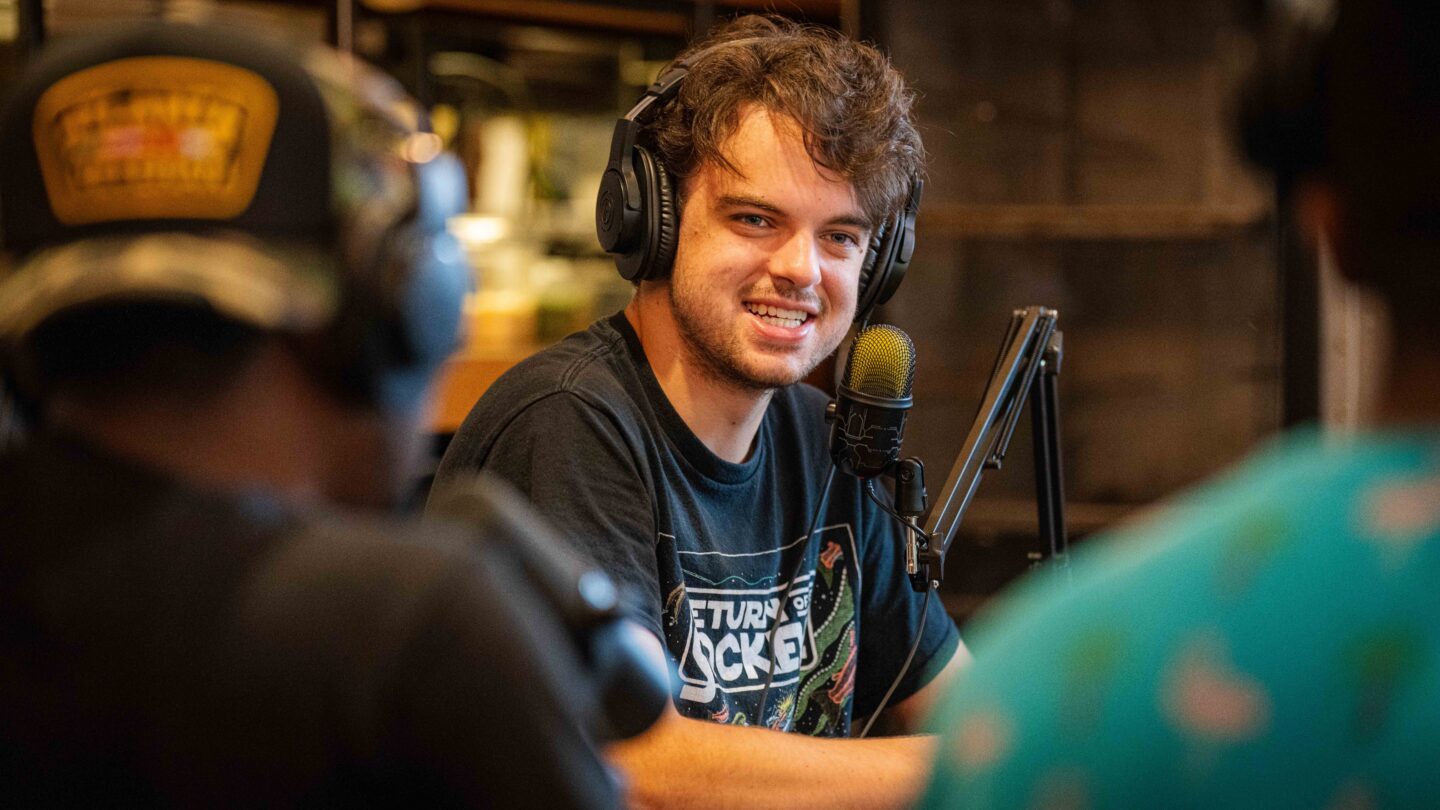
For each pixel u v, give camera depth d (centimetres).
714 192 135
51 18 289
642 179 138
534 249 338
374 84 70
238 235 62
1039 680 59
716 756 125
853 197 136
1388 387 57
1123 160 333
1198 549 58
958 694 64
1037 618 62
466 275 72
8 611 60
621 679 76
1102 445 338
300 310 62
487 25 329
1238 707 54
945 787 62
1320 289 313
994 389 146
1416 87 54
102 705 58
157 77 63
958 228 329
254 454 64
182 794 58
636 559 131
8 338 63
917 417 334
